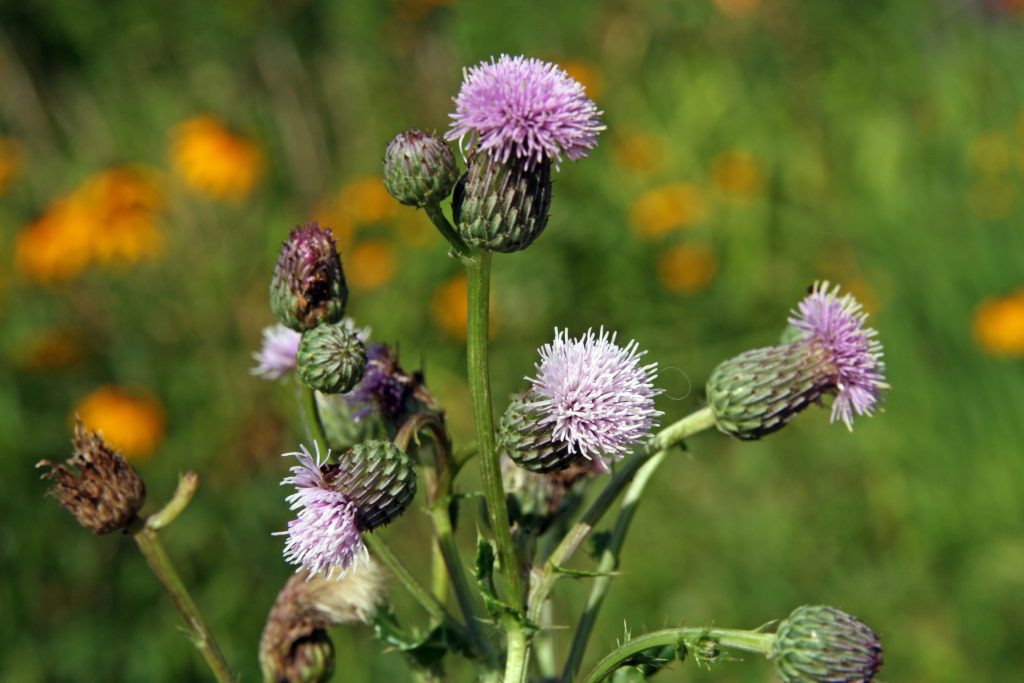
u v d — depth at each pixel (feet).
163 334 2.60
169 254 2.70
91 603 2.15
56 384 2.47
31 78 3.04
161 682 2.06
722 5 3.40
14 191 2.81
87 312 2.60
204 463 2.35
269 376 1.20
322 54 3.10
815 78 3.35
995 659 2.14
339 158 3.03
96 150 3.01
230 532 2.24
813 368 1.09
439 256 2.76
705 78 3.32
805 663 1.05
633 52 3.36
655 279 2.83
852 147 3.21
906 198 2.89
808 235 2.97
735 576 2.24
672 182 3.10
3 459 2.25
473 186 1.02
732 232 2.93
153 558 1.10
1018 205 2.72
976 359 2.45
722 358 2.72
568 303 2.76
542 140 1.01
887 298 2.68
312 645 1.16
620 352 1.02
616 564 1.10
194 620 1.11
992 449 2.36
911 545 2.30
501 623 1.03
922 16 3.39
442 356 2.63
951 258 2.63
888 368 2.55
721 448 2.45
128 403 2.27
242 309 2.69
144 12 3.15
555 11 3.33
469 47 3.16
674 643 1.04
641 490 1.11
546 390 1.01
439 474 1.08
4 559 2.12
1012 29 3.25
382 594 1.15
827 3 3.45
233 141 2.68
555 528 1.13
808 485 2.39
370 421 1.13
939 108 3.16
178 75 3.13
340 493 1.02
